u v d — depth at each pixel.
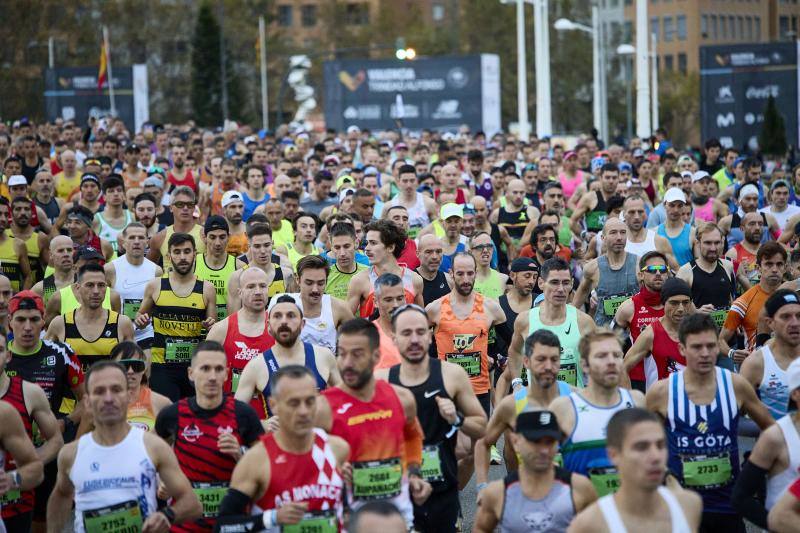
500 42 183.88
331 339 25.59
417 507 19.66
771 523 16.61
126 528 17.70
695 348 18.88
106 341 26.31
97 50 154.50
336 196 47.94
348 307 26.53
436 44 188.62
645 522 14.83
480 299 26.17
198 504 18.06
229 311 29.59
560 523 16.50
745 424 21.91
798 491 16.41
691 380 19.22
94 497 17.67
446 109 121.81
